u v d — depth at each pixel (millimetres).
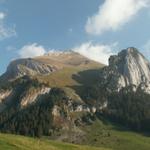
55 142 99875
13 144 80812
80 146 102250
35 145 86875
